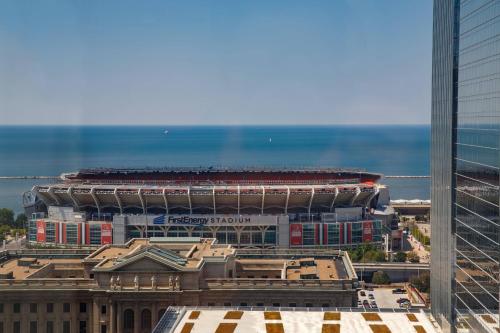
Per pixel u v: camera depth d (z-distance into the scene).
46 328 152.62
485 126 112.38
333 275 161.00
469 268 122.38
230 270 163.75
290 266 167.50
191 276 151.75
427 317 141.12
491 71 109.06
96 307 152.00
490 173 109.88
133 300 151.12
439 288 142.75
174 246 175.50
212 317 132.88
